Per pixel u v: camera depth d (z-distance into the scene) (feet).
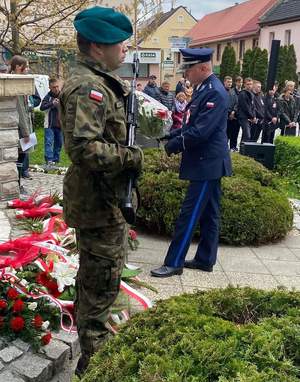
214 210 15.64
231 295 7.74
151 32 50.14
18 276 11.44
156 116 15.34
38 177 28.55
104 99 8.07
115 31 8.30
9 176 20.33
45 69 50.06
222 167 14.96
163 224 19.21
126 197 8.56
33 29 47.83
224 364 5.77
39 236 14.03
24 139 22.04
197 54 14.28
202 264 16.07
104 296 9.10
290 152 34.40
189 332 6.42
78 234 8.96
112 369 6.08
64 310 11.03
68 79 8.29
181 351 6.04
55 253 12.51
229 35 170.60
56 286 11.38
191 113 14.52
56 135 33.91
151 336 6.53
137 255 17.17
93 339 9.09
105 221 8.69
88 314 9.09
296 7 134.31
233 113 46.32
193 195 15.05
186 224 15.20
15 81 19.44
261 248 18.97
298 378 5.86
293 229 21.70
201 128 14.17
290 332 6.46
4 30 47.83
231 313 7.59
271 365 5.85
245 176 21.68
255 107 44.27
